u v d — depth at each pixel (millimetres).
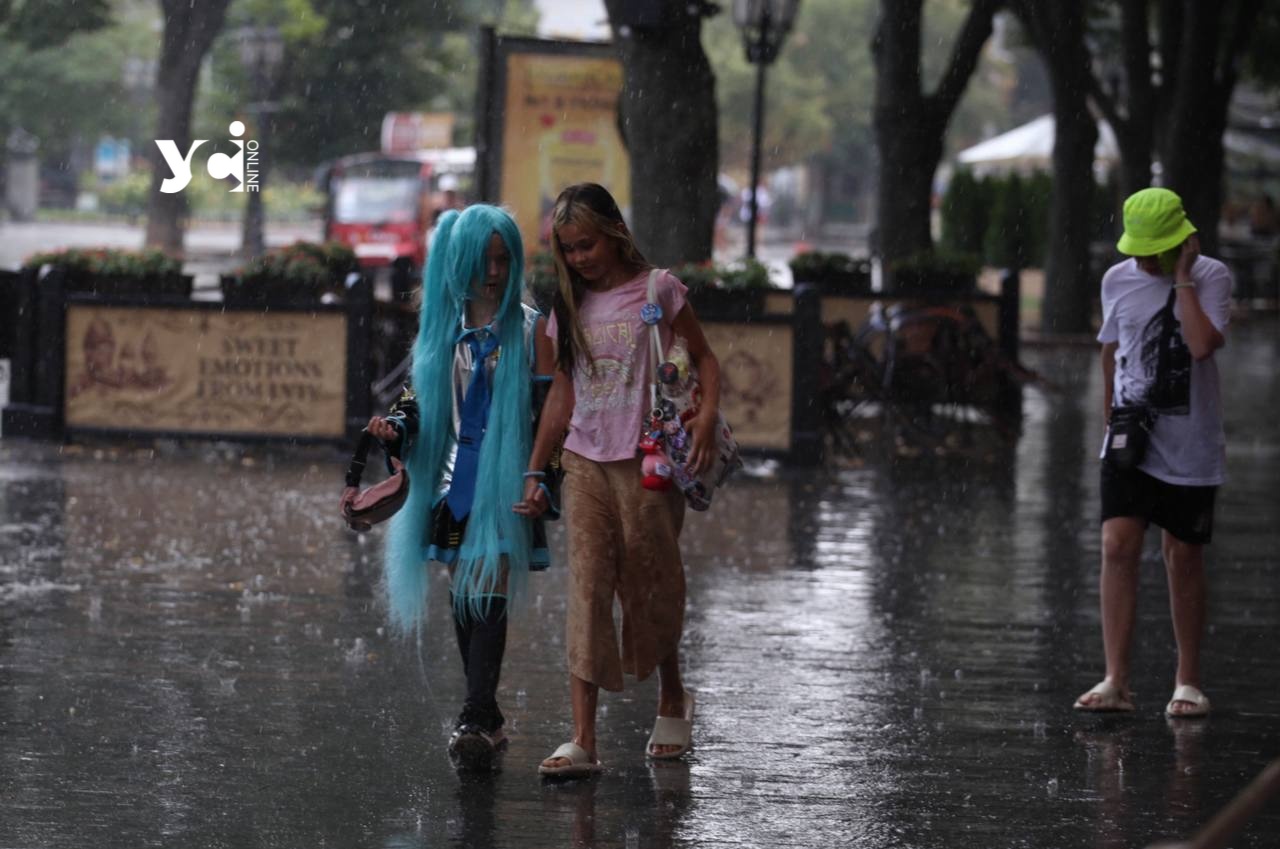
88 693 12852
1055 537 21250
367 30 95188
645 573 11125
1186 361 12789
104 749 11461
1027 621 16312
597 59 36281
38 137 116062
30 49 79812
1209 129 54312
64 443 26812
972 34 39438
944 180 132000
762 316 26609
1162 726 12664
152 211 76188
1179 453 12844
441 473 11367
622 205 36594
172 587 16766
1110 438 12961
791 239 145000
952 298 31859
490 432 11133
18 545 18672
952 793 10906
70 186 136875
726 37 145500
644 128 30203
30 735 11727
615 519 11125
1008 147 74062
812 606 16781
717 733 12219
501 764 11359
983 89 156125
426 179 81125
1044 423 34812
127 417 26562
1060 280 54094
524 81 36219
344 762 11312
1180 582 13062
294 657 14148
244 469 25047
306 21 90688
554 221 10977
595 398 11062
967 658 14758
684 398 11016
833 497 24141
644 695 13281
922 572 18750
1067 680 14039
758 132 39844
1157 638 15781
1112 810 10609
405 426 11180
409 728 12164
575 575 11109
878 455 28922
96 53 111938
